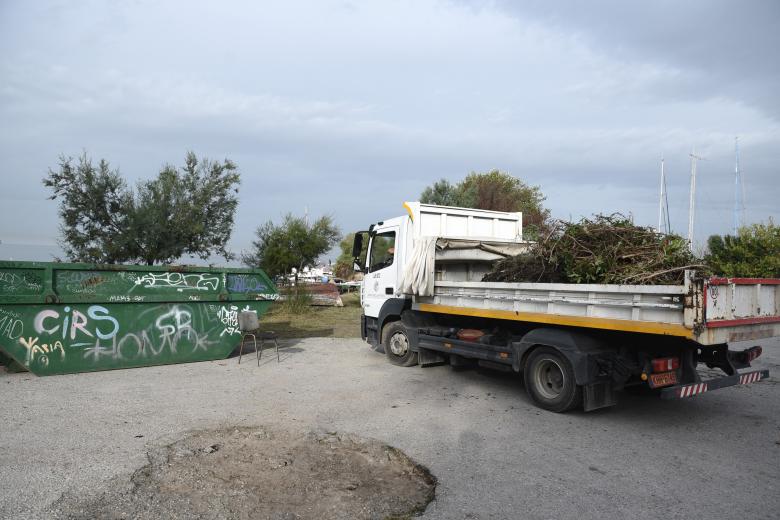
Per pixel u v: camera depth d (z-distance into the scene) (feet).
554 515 12.52
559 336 20.48
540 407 21.80
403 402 22.58
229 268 32.27
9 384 25.26
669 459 16.25
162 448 16.57
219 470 14.89
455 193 90.02
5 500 12.83
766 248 65.31
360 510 12.61
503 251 29.89
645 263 19.48
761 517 12.49
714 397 24.20
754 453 16.85
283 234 74.54
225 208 59.98
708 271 18.47
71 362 27.61
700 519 12.36
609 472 15.19
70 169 53.72
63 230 54.03
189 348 31.01
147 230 54.44
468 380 27.04
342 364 31.04
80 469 14.82
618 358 19.81
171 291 30.53
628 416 20.95
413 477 14.74
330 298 73.72
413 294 28.22
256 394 23.62
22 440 17.22
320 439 17.66
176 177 58.49
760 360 34.55
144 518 12.02
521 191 112.37
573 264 21.22
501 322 24.91
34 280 26.99
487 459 16.11
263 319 57.52
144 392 23.82
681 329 16.66
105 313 28.55
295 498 13.21
